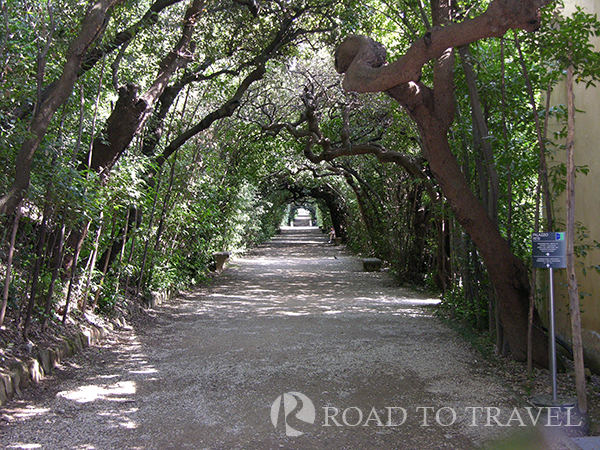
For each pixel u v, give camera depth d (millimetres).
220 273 14852
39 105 4133
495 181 5410
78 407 4023
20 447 3279
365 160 14461
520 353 5230
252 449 3338
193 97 10539
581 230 4836
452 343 6316
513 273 5117
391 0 7781
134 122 6148
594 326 5074
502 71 4883
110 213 6066
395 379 4848
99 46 5035
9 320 4957
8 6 4141
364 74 3740
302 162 17172
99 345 6031
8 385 4062
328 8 9266
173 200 9086
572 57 4184
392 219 13250
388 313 8508
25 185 3988
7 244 4863
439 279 10305
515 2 2955
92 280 6773
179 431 3609
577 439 3430
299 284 12672
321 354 5770
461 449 3354
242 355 5727
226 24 9242
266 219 27516
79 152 6008
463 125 6082
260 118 13172
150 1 7523
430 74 6574
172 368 5191
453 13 5629
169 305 9250
